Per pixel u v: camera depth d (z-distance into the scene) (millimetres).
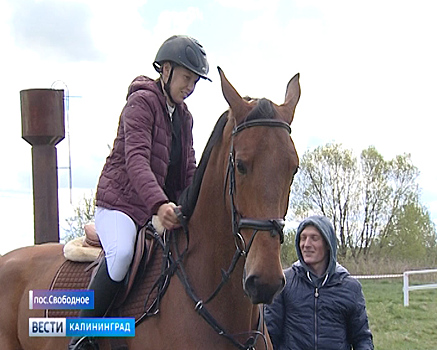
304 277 3445
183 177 3223
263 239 2264
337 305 3373
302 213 25719
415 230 24469
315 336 3357
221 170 2652
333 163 25188
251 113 2393
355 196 25078
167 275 2816
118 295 2994
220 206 2668
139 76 3086
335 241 3443
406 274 12258
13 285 3689
